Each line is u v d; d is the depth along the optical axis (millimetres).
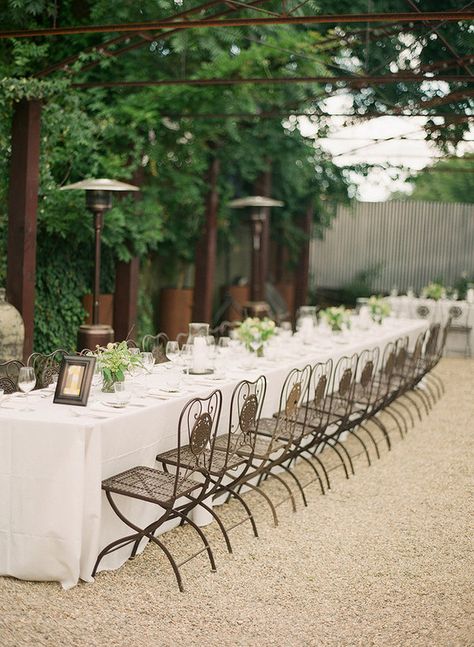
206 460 4938
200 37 10461
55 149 9609
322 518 5504
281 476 6500
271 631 3822
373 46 10711
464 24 9531
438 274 18547
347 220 18891
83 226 9781
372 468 6910
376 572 4586
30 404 4621
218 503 5691
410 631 3848
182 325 13328
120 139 10641
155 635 3744
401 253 18688
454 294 15086
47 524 4219
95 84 9227
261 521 5398
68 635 3713
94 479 4223
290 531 5219
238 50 11758
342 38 10297
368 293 18516
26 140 8031
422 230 18562
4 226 8922
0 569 4316
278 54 10859
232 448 5250
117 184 8414
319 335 9250
